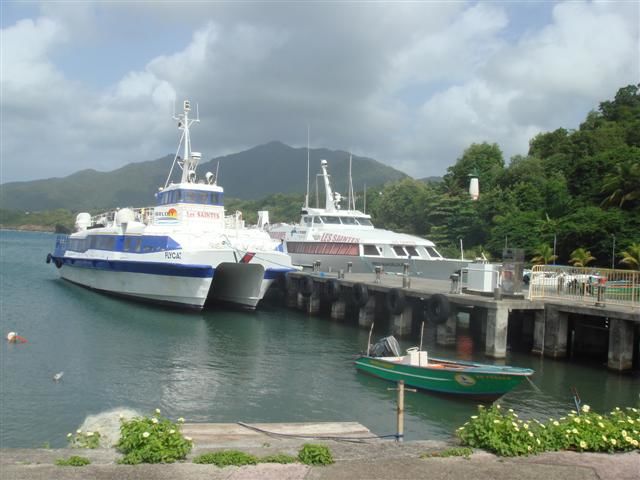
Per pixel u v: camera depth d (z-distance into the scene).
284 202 163.25
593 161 58.28
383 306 33.72
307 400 17.20
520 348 25.06
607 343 23.33
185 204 34.25
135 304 34.91
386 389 18.58
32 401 16.38
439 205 71.50
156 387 18.17
